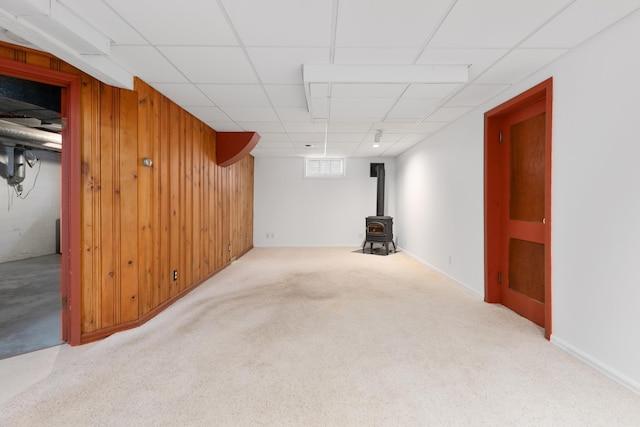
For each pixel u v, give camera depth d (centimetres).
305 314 318
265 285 429
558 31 209
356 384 195
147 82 295
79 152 249
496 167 344
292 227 787
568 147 236
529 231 304
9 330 279
